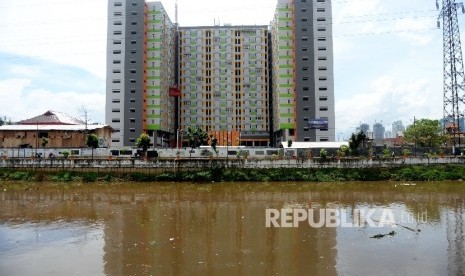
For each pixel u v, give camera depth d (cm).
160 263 2362
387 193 5622
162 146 13938
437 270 2198
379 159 7512
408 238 2947
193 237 3033
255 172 7288
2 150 8775
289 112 12988
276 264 2331
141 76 13088
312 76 12838
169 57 14575
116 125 13012
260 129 15262
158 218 3853
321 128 12656
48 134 9756
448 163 7581
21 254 2586
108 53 13225
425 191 5800
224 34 15650
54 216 3969
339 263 2339
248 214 4047
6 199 5203
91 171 7375
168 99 14412
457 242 2822
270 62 15862
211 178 7181
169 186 6600
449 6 9725
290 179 7181
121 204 4784
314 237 3003
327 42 12900
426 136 12194
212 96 15450
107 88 13125
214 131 14662
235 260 2417
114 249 2692
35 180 7200
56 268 2283
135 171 7331
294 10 12988
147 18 13462
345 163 7438
